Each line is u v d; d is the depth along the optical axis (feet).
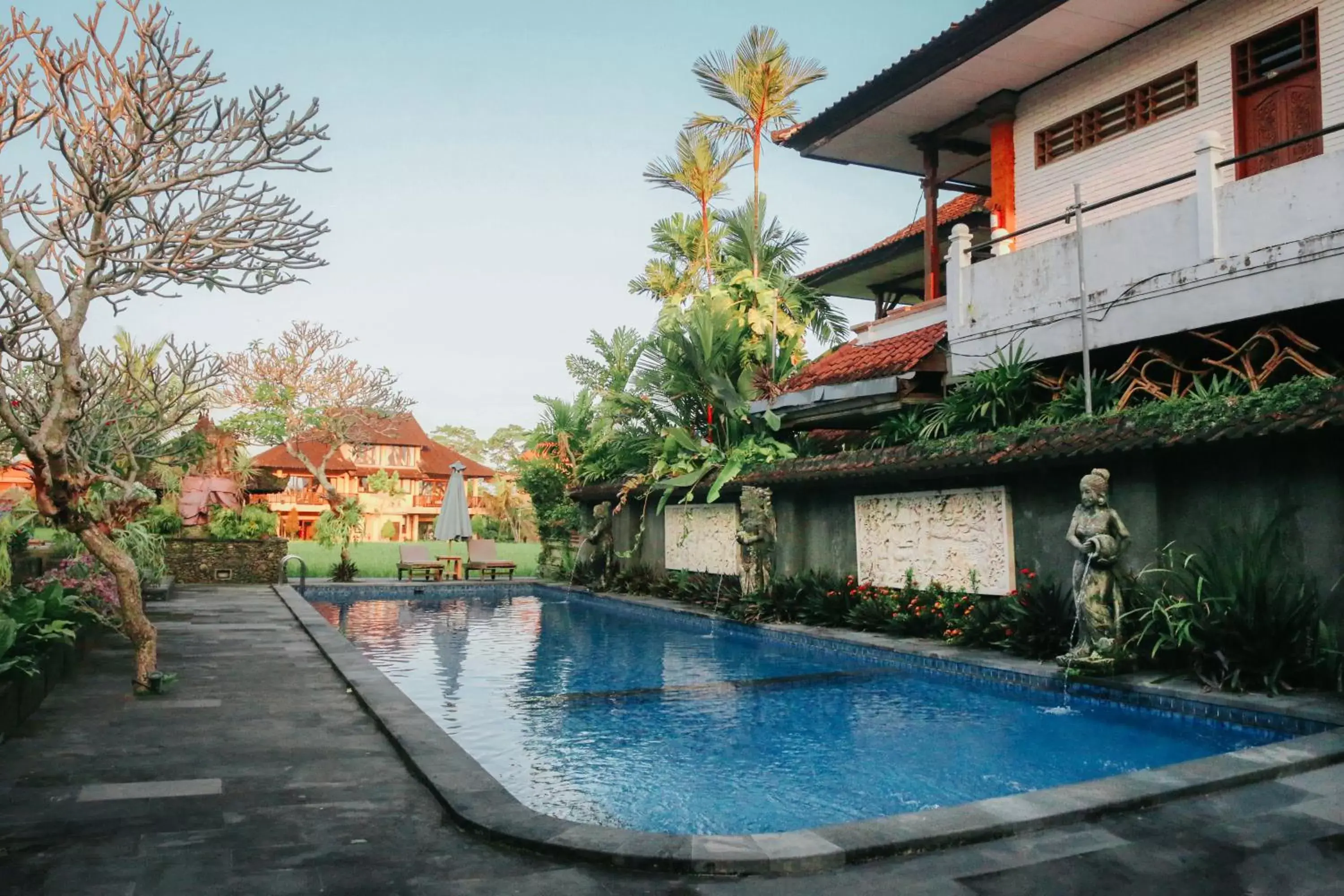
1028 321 38.58
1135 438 27.94
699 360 58.59
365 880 12.10
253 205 22.20
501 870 12.51
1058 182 44.39
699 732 24.41
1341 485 24.18
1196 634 25.50
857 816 17.25
